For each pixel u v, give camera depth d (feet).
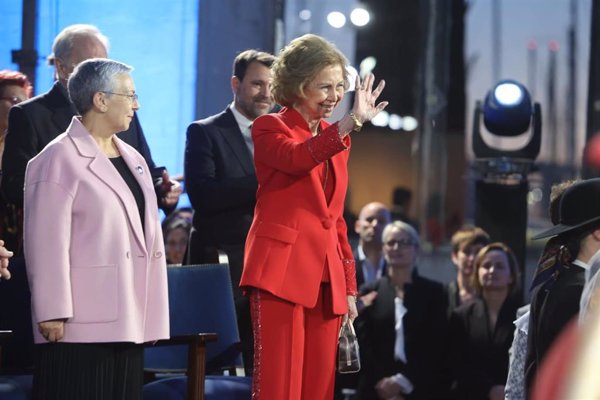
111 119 42.55
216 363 53.36
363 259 78.02
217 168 55.16
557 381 15.05
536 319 40.52
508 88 72.43
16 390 45.85
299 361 38.50
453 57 156.97
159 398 48.93
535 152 73.26
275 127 38.63
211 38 70.49
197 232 55.67
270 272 38.01
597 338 14.82
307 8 142.00
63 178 40.96
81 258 40.91
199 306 53.42
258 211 39.19
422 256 151.43
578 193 41.16
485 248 70.18
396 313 70.79
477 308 69.82
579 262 40.65
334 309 38.58
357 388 70.03
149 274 42.83
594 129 86.48
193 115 70.13
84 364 41.39
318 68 38.60
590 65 86.69
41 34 69.05
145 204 42.96
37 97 51.88
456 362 69.56
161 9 70.13
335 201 39.14
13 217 53.47
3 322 49.60
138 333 41.55
